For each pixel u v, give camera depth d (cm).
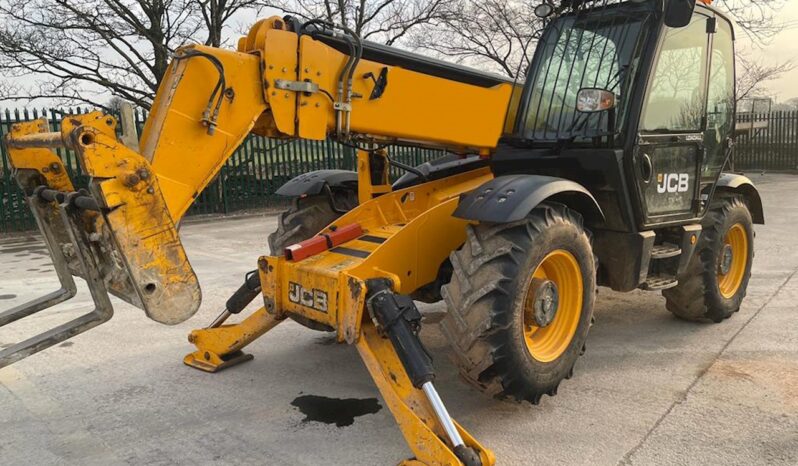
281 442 308
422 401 281
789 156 1905
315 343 452
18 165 299
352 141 352
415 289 350
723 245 464
